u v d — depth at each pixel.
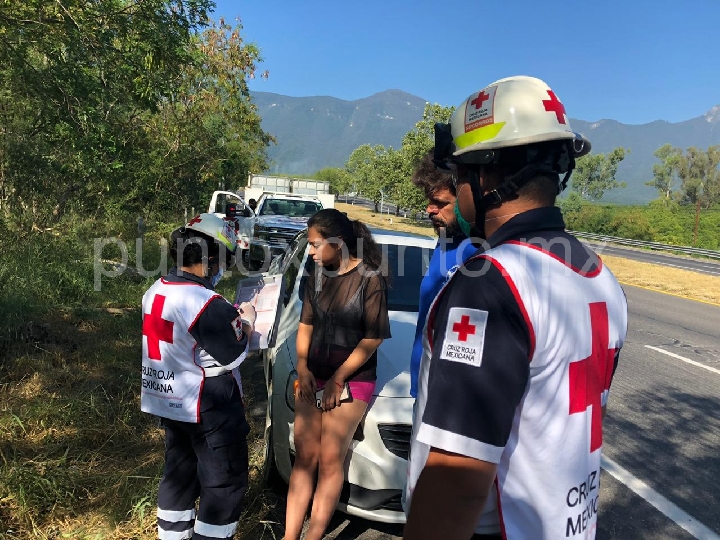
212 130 18.72
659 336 8.62
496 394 1.03
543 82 1.29
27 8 5.30
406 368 3.16
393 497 2.80
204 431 2.49
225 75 20.23
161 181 14.20
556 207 1.23
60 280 6.75
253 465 3.59
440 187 2.04
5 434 3.53
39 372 4.59
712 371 6.80
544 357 1.08
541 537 1.12
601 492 3.71
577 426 1.15
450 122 1.38
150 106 6.55
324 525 2.66
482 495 1.04
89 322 6.03
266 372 4.25
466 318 1.07
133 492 3.04
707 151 76.06
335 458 2.67
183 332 2.40
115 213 11.12
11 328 5.11
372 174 50.12
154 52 6.14
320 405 2.66
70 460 3.37
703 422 5.05
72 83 6.00
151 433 3.84
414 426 1.29
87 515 2.89
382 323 2.63
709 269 22.70
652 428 4.84
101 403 4.11
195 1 6.22
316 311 2.70
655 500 3.64
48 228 8.55
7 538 2.65
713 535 3.28
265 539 2.91
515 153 1.19
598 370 1.21
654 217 42.19
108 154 7.00
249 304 2.81
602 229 40.69
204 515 2.53
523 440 1.10
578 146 1.28
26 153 7.96
